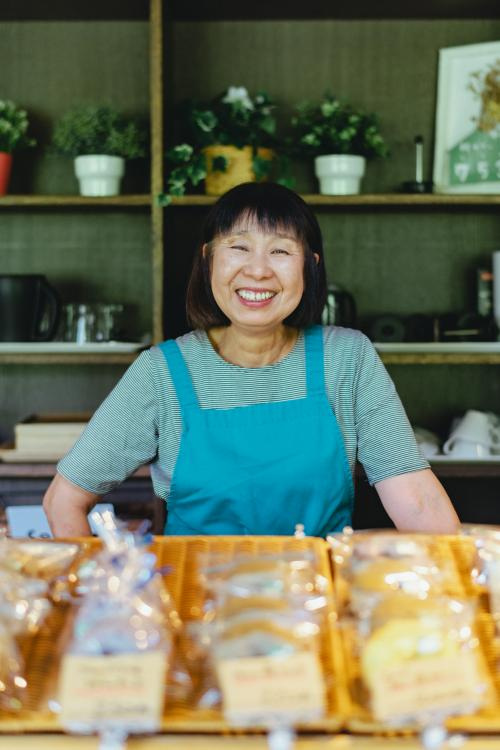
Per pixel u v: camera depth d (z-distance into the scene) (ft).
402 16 8.72
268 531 5.06
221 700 2.70
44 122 8.88
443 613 2.88
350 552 3.37
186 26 8.77
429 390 9.16
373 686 2.66
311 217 5.08
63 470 5.19
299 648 2.72
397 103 8.86
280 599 2.91
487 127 8.64
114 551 2.97
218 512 5.05
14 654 2.83
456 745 2.62
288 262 4.91
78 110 8.41
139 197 7.98
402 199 8.01
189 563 3.63
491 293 8.62
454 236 8.99
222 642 2.74
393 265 9.02
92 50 8.84
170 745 2.62
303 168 8.84
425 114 8.86
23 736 2.64
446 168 8.75
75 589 3.29
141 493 7.93
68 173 8.91
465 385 9.14
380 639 2.73
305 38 8.81
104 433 5.17
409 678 2.66
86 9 8.48
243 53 8.80
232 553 3.54
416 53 8.82
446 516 5.00
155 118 7.68
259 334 5.04
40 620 3.10
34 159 8.89
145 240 9.01
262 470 4.99
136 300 9.06
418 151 8.63
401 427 5.18
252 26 8.79
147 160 8.86
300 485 5.03
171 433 5.16
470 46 8.63
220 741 2.63
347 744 2.62
